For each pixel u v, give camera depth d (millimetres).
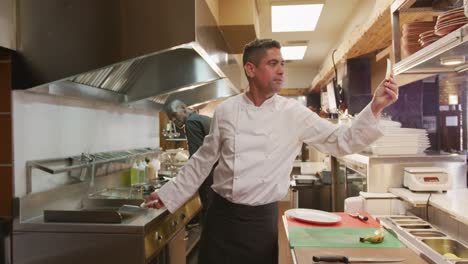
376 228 1618
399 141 2227
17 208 1680
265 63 1454
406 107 2770
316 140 1519
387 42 2984
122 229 1633
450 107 2668
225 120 1562
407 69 1771
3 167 1679
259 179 1490
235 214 1525
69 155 2111
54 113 1978
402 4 1833
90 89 2256
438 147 2674
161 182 2750
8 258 1685
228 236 1545
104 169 2414
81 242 1652
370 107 1344
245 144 1502
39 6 1717
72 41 1694
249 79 1539
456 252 1546
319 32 4809
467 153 2408
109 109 2621
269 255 1530
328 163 3945
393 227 1675
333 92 4133
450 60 1586
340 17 4227
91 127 2359
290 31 4711
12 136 1675
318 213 1850
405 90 2754
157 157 3377
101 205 2145
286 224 1690
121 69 2297
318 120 1526
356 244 1394
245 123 1521
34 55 1713
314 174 4254
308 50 5852
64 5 1704
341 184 3328
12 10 1722
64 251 1654
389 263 1207
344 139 1415
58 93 1936
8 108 1684
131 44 1645
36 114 1836
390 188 2166
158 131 3668
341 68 4074
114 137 2693
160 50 1624
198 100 3752
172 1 1614
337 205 3531
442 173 1993
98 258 1647
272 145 1503
